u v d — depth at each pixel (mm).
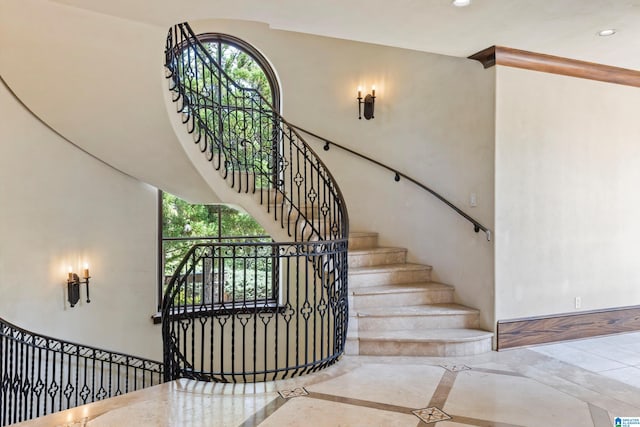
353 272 4355
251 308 5871
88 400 4996
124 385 5316
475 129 4090
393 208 5211
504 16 3129
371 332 3850
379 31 3410
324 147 5816
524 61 3943
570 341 4188
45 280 4660
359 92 5520
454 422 2520
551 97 4117
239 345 5852
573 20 3203
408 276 4590
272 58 5980
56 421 2529
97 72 3730
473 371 3352
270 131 6059
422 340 3689
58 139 4770
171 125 4164
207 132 4566
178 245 6164
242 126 6047
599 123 4367
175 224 6203
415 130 4883
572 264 4238
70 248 4879
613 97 4438
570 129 4219
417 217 4875
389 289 4238
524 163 4008
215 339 5883
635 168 4562
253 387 3012
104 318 5172
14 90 4012
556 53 3930
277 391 2939
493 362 3570
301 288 5832
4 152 4316
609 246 4422
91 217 5047
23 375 4438
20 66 3693
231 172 4719
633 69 4379
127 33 3387
